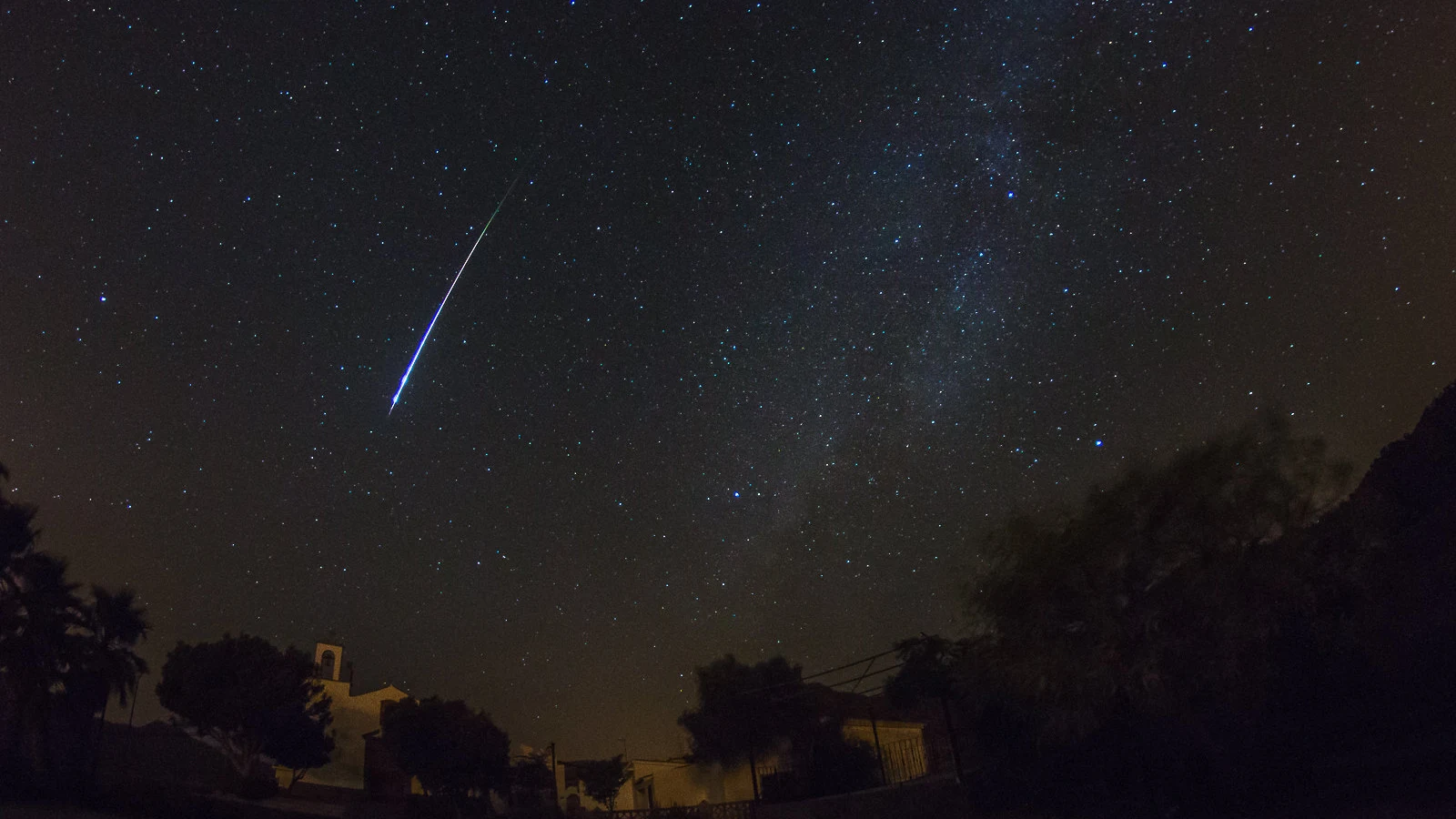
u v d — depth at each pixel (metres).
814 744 40.94
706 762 43.38
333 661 49.31
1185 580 17.55
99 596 30.00
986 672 20.75
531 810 39.12
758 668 44.91
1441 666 16.64
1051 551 19.30
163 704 37.25
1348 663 17.61
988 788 27.05
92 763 29.64
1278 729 17.97
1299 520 17.77
